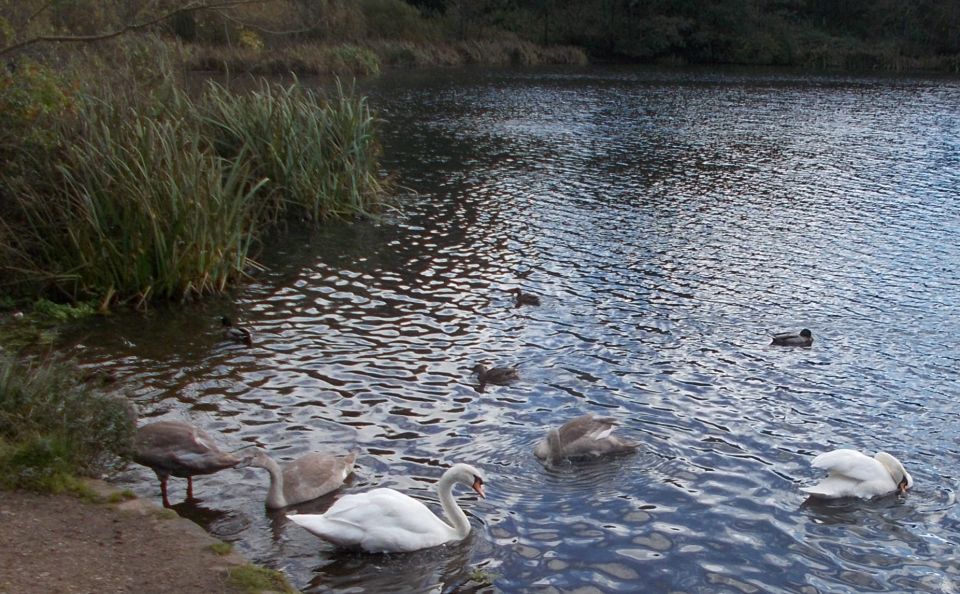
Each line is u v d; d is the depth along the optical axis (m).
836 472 10.96
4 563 7.77
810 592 8.91
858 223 25.95
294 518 9.23
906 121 49.97
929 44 95.62
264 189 23.86
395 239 22.94
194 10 18.09
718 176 33.25
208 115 24.28
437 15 88.94
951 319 17.66
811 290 19.45
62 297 17.25
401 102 52.03
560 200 28.44
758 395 13.79
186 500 10.19
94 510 9.02
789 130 45.94
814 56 91.81
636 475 11.16
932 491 11.00
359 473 11.04
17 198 16.91
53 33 20.91
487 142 39.41
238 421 12.27
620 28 93.06
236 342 15.34
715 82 72.25
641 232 24.45
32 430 9.95
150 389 13.23
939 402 13.67
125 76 22.05
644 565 9.26
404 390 13.59
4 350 13.02
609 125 46.47
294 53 62.16
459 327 16.56
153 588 7.69
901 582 9.13
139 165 17.27
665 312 17.77
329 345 15.41
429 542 9.41
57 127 18.05
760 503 10.60
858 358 15.45
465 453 11.66
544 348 15.59
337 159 25.39
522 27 93.00
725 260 21.77
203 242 17.69
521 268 20.69
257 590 7.82
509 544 9.58
